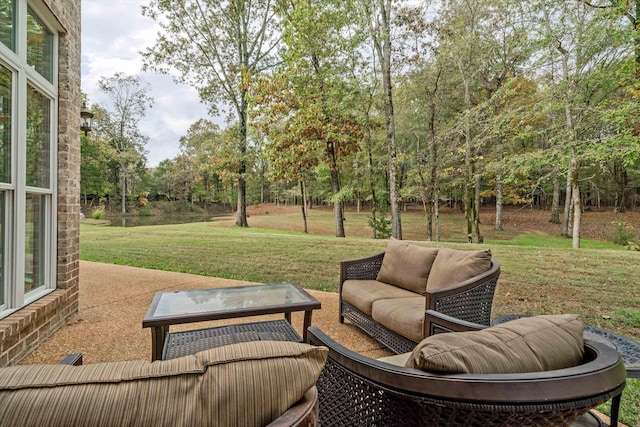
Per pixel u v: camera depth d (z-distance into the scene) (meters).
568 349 1.09
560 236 14.19
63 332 3.25
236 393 0.76
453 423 0.96
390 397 1.09
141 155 30.97
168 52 13.96
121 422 0.68
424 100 11.78
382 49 10.62
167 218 26.80
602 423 1.40
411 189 11.30
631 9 5.89
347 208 25.27
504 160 8.59
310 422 0.81
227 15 14.11
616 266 5.39
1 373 0.71
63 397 0.68
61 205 3.38
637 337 3.32
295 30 10.62
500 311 4.04
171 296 2.89
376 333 2.96
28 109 2.85
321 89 10.86
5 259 2.59
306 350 0.87
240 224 16.08
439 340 1.06
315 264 6.54
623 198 16.03
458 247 7.52
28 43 2.81
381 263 3.74
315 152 12.04
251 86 12.21
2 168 2.49
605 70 6.82
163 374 0.76
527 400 0.88
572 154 7.39
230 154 15.82
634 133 6.09
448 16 9.95
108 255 7.59
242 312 2.49
